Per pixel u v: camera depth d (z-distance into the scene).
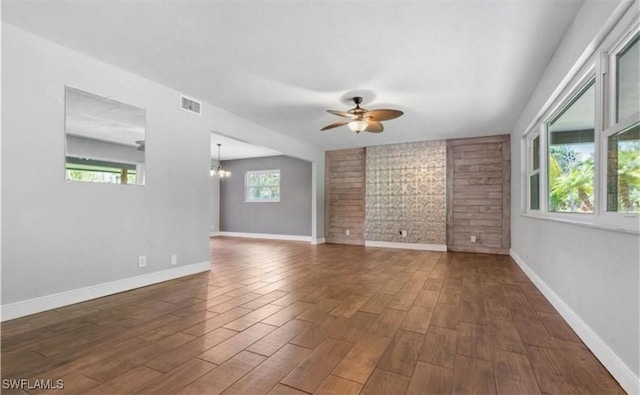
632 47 1.65
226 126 4.33
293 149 6.11
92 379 1.58
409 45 2.55
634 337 1.46
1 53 2.28
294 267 4.41
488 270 4.25
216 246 6.69
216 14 2.16
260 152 7.77
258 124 5.00
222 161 8.91
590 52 1.98
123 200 3.09
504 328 2.26
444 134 5.69
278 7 2.08
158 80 3.31
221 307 2.68
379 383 1.57
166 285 3.37
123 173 3.09
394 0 2.00
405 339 2.07
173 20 2.24
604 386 1.55
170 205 3.57
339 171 7.28
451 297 3.01
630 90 1.67
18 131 2.37
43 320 2.35
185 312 2.55
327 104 4.02
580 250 2.14
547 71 2.89
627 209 1.66
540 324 2.33
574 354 1.88
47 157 2.53
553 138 3.18
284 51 2.67
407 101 3.88
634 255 1.47
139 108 3.22
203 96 3.78
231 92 3.63
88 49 2.67
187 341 2.02
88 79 2.79
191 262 3.86
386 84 3.36
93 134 2.84
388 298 2.97
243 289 3.25
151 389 1.50
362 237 6.98
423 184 6.26
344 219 7.21
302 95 3.70
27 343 1.97
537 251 3.43
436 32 2.36
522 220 4.35
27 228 2.42
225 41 2.52
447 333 2.17
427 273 4.06
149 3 2.05
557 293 2.68
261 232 8.40
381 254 5.61
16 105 2.36
